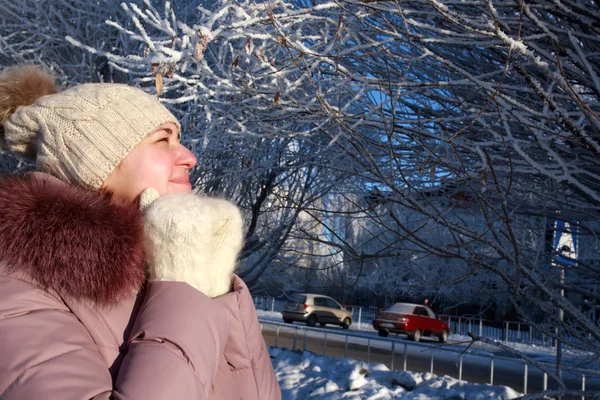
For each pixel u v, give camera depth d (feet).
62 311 3.20
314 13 13.39
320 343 54.65
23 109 4.43
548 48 11.88
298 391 24.52
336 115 11.03
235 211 4.17
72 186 4.06
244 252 27.04
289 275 35.35
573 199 15.38
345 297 98.94
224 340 3.65
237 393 4.07
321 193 24.29
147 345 3.22
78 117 4.16
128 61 11.00
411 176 14.37
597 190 13.08
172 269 3.78
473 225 15.71
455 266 25.86
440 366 44.39
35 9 20.57
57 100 4.33
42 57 21.50
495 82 13.29
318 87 12.96
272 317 84.64
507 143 10.85
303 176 24.63
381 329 69.77
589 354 16.53
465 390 23.62
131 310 3.57
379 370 27.99
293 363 29.07
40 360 2.86
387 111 14.51
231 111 13.64
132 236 3.50
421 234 20.97
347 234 19.70
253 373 4.18
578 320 11.00
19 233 3.21
